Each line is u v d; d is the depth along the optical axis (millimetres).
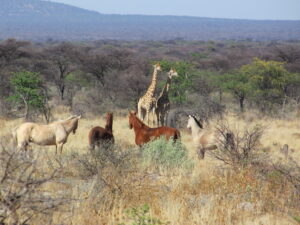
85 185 8469
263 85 31656
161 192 8508
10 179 5891
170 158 10766
